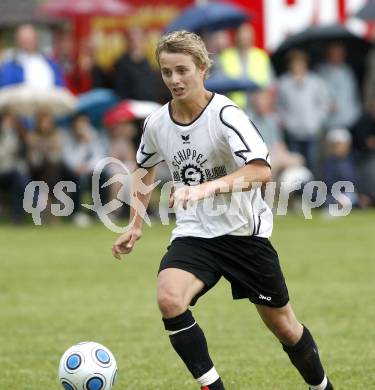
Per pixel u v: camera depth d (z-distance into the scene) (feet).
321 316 117.50
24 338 107.96
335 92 240.73
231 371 90.84
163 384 86.17
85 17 256.93
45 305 128.26
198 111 72.23
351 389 83.35
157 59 71.82
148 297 133.39
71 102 217.77
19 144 209.05
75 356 75.46
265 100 221.46
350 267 154.92
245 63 226.79
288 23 251.19
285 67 247.91
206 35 228.84
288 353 75.31
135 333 110.01
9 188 212.84
